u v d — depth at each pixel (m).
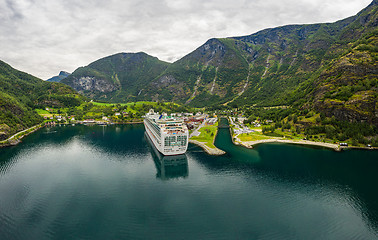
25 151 182.75
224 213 86.62
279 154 168.12
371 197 100.31
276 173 128.88
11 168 139.38
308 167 139.00
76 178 122.56
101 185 113.06
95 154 173.12
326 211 88.81
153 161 153.38
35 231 75.75
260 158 158.12
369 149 176.62
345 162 148.12
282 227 78.00
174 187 110.12
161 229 76.62
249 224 79.56
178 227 77.56
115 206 92.06
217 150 176.12
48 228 77.38
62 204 93.94
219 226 78.19
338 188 109.25
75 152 179.62
